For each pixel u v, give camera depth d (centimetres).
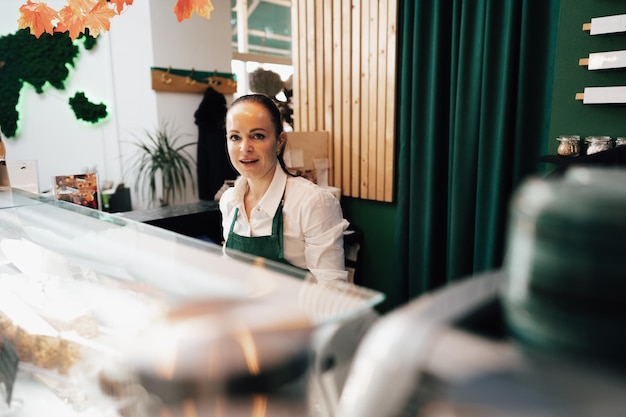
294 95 404
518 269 37
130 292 92
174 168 501
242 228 186
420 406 34
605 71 215
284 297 71
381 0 316
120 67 520
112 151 538
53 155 505
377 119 335
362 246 373
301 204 171
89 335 85
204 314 61
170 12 495
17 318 100
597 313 32
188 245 115
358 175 358
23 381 92
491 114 259
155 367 53
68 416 78
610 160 160
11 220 152
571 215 33
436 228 304
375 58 328
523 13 241
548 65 243
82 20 179
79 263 115
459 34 273
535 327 34
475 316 39
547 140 248
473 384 32
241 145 166
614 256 31
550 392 30
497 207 261
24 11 177
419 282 316
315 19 369
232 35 568
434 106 289
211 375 50
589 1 217
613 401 29
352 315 65
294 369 54
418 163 304
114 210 485
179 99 521
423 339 37
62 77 494
